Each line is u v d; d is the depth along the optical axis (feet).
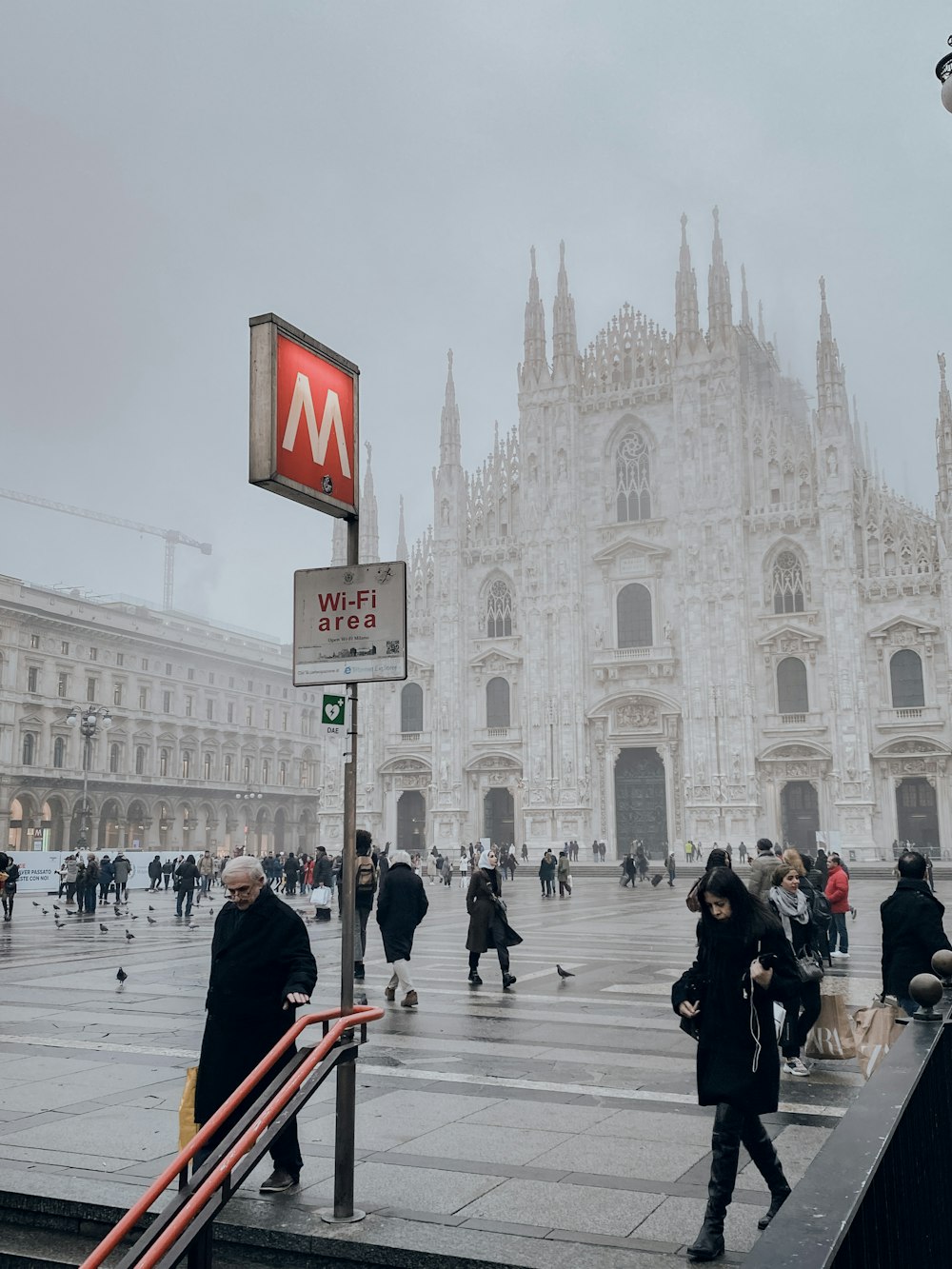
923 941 39.19
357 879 65.05
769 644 239.71
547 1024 49.49
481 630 272.10
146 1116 33.12
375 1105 34.71
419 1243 22.95
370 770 275.80
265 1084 26.58
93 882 129.70
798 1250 11.47
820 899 59.06
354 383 29.84
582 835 248.11
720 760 237.25
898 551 233.76
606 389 267.59
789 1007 37.47
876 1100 16.96
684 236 260.62
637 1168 28.09
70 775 290.76
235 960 27.22
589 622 259.60
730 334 250.78
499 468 277.64
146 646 324.19
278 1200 25.86
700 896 25.13
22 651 281.95
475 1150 29.71
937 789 222.89
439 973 68.74
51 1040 45.24
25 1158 28.89
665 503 256.11
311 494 27.43
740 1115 23.48
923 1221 17.62
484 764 263.70
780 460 246.68
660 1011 53.16
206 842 338.34
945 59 43.39
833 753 229.04
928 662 226.79
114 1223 24.89
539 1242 23.03
